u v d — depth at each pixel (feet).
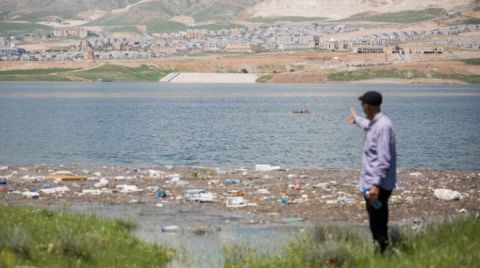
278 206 153.69
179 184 190.29
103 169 233.14
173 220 138.51
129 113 630.33
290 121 522.47
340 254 84.53
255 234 123.65
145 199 164.96
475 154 295.89
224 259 101.71
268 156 291.38
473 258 79.61
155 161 272.92
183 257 103.86
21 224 106.63
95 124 485.97
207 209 151.53
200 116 586.04
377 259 82.64
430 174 215.92
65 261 87.86
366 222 135.33
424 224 116.47
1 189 180.04
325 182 194.59
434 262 78.48
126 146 333.21
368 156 83.05
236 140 366.43
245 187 183.83
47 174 217.36
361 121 84.74
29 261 84.89
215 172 221.46
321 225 102.42
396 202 156.97
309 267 84.94
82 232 109.70
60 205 155.43
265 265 90.84
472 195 168.55
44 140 363.76
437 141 357.82
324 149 321.11
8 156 288.92
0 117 565.12
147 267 95.35
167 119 545.44
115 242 104.68
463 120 531.09
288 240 116.47
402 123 498.28
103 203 159.33
